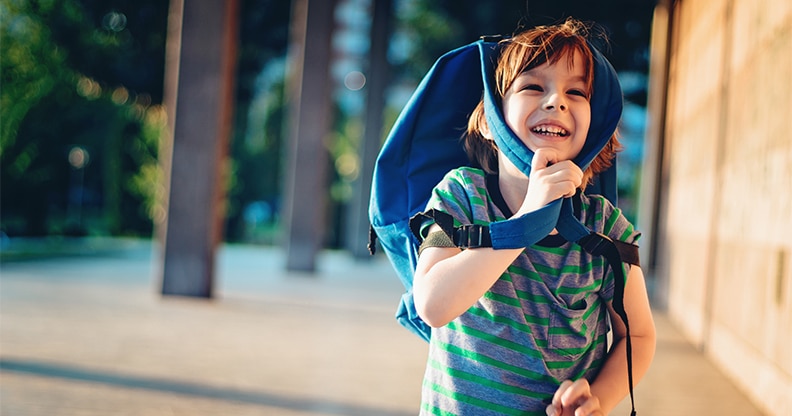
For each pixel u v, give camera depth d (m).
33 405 3.68
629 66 13.09
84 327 6.04
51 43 16.75
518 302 1.46
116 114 20.42
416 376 4.95
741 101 5.27
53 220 19.47
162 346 5.41
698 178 6.89
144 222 24.16
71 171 19.62
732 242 5.31
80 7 16.52
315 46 12.12
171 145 7.95
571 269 1.46
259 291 9.64
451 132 1.71
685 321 7.18
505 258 1.35
